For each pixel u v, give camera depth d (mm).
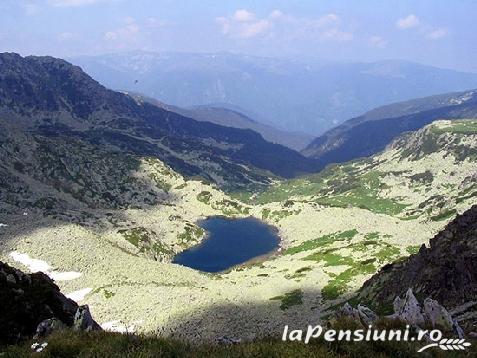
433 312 31203
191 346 23125
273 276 183750
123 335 22609
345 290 137500
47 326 30156
